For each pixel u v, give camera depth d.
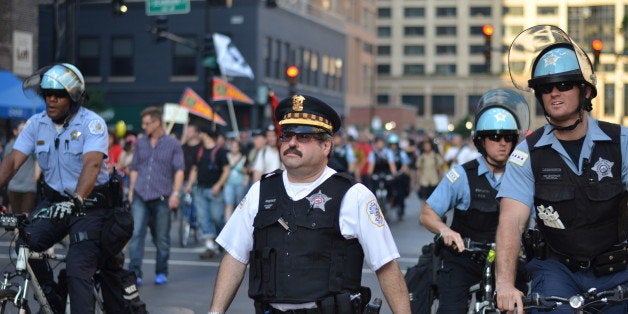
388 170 23.59
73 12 19.95
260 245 4.66
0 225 6.75
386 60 128.38
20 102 25.23
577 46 5.06
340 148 21.45
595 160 5.03
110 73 47.78
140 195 11.95
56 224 7.09
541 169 5.09
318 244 4.58
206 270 13.69
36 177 14.89
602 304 5.00
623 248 5.11
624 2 105.12
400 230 20.70
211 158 15.24
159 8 24.28
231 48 28.61
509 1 123.75
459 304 6.96
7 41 27.48
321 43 60.41
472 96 124.38
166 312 10.12
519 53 5.29
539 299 4.77
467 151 24.36
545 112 5.07
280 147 4.70
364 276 12.95
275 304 4.64
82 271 6.93
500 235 5.06
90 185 6.94
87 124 7.21
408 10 127.88
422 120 125.31
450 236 6.88
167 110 25.17
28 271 6.81
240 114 47.22
